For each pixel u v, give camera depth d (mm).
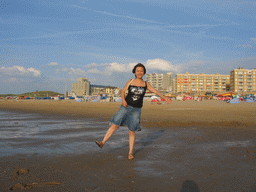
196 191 2242
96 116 13328
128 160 3477
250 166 3158
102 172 2840
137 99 3740
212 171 2922
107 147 4477
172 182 2494
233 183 2479
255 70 152875
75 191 2197
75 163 3258
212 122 9547
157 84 199375
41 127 7820
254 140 5316
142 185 2391
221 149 4312
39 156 3674
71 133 6383
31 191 2189
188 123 9125
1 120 10688
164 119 11227
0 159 3451
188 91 167750
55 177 2617
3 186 2314
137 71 3822
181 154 3900
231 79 159625
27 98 139250
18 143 4848
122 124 3766
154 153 3975
